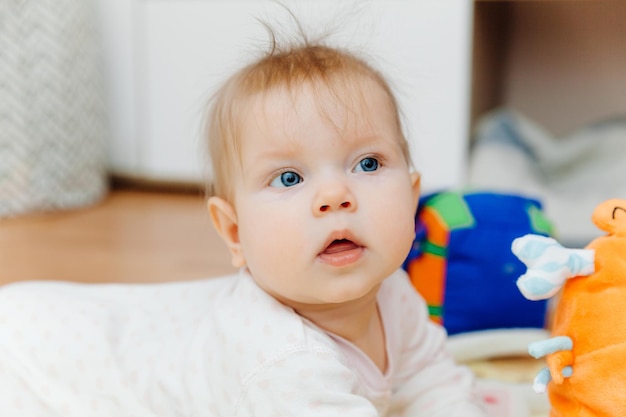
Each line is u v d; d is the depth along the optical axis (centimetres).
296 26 91
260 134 66
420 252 109
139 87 212
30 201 188
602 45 186
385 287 78
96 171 205
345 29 102
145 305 85
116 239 166
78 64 194
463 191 115
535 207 114
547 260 60
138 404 73
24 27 183
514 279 108
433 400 79
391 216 64
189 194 216
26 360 80
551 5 187
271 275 65
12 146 184
